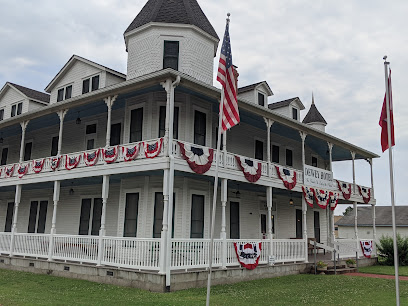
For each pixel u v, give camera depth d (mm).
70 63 21109
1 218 24750
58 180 17219
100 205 19125
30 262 17125
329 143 23328
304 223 19531
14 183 19781
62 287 12766
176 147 13734
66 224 20547
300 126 20562
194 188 16875
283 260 17344
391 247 25219
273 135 23125
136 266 12969
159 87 15562
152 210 16109
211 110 17891
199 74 18672
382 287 14633
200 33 18906
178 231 16016
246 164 16578
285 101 24984
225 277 14414
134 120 17156
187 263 13234
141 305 9695
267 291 12805
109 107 15820
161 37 18391
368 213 49750
